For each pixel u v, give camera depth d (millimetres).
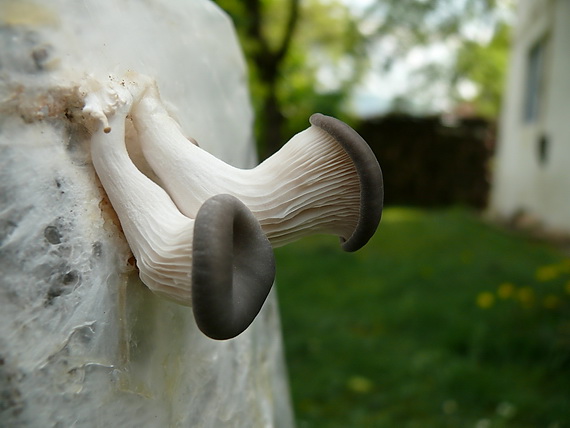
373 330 722
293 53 1817
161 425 178
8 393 136
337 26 2178
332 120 164
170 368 183
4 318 136
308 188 167
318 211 172
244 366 245
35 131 146
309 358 630
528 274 909
